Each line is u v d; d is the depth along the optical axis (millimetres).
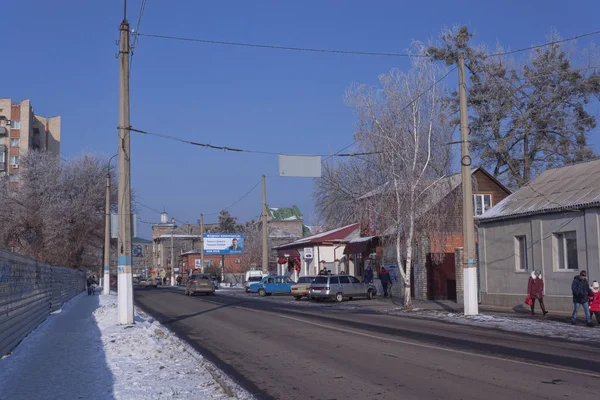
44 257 51094
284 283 48438
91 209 54906
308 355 13797
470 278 23312
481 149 44844
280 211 109875
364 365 12172
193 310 30453
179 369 12094
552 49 43312
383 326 20156
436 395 9250
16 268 16266
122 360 13461
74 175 55531
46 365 13016
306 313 26812
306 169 26531
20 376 11672
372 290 38438
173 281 94875
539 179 28422
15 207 52000
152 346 15109
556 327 19016
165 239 119812
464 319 22297
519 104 44375
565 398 8859
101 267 73438
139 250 83875
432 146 28984
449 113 36438
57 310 31562
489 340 15922
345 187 58250
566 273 23375
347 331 18594
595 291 19250
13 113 80062
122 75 20688
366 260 44938
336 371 11609
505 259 27078
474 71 44562
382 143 28406
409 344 15195
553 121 43094
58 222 51312
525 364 11852
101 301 40094
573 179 25719
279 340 16719
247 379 11133
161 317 26484
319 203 61500
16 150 79625
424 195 28781
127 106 20781
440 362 12266
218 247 80125
